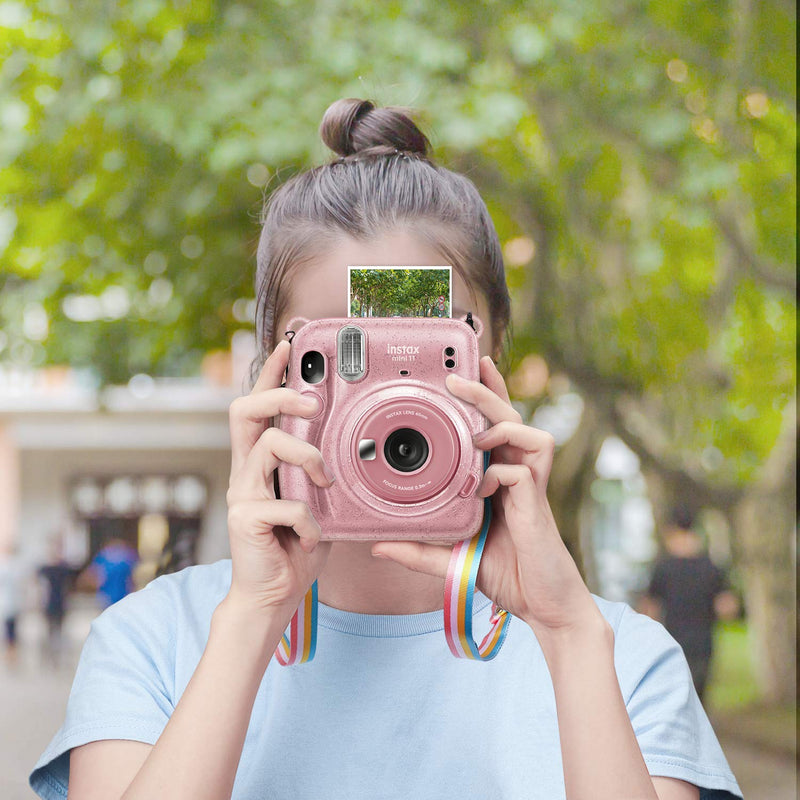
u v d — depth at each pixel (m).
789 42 7.78
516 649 1.60
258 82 6.80
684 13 7.64
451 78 6.91
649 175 8.10
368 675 1.57
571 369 9.42
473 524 1.42
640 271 8.74
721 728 8.80
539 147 8.10
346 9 6.96
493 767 1.51
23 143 7.51
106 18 7.20
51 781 1.56
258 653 1.38
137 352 8.27
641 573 13.80
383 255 1.55
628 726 1.36
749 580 9.77
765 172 8.15
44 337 8.34
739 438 10.57
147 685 1.56
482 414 1.44
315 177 1.61
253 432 1.46
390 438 1.42
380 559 1.60
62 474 23.45
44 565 15.55
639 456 10.20
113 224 7.70
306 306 1.57
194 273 7.74
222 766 1.32
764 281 8.65
